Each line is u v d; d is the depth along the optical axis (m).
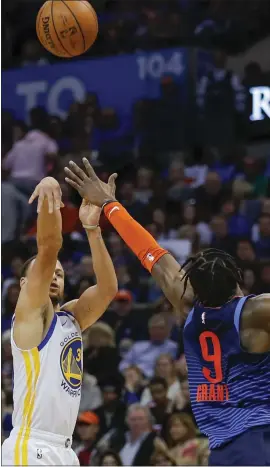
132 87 15.05
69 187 13.65
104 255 4.40
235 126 15.18
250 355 3.58
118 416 8.87
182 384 8.71
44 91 15.55
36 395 4.10
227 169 14.51
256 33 16.45
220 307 3.64
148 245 4.02
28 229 13.34
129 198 13.39
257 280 11.09
